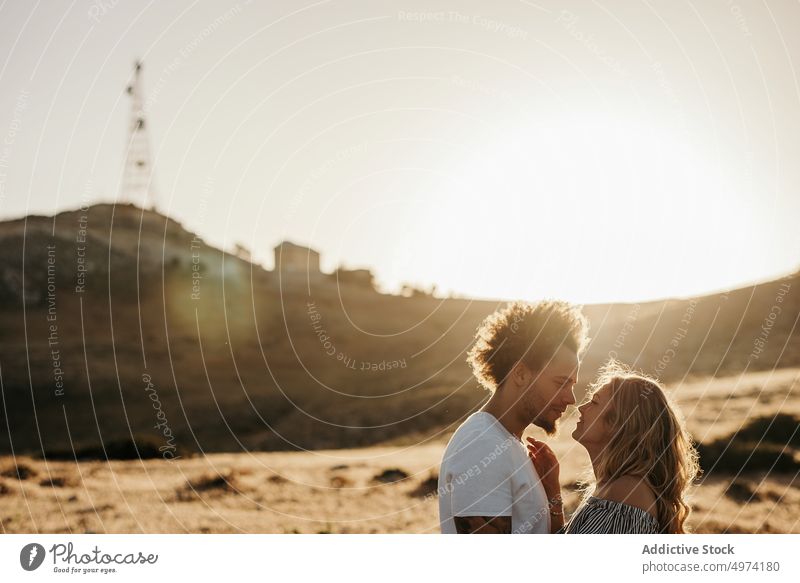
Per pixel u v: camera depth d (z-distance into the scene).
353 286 90.38
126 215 96.94
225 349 68.88
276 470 20.48
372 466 22.61
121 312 77.25
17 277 79.12
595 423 3.95
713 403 27.45
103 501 13.73
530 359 3.76
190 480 17.31
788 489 14.42
